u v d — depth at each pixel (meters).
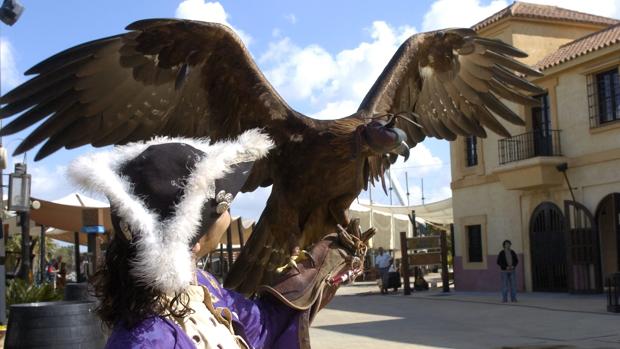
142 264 1.75
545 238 19.52
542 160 18.61
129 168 1.92
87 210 11.84
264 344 2.28
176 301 1.90
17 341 5.04
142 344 1.79
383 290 22.70
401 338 10.74
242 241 11.92
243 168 2.09
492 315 13.94
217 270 21.61
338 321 13.68
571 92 18.80
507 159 20.45
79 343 5.11
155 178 1.87
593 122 18.17
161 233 1.80
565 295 18.09
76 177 1.82
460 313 14.64
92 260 11.70
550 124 19.39
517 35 21.69
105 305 1.89
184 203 1.82
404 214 32.12
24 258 10.94
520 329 11.47
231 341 2.01
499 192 21.17
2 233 8.76
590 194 18.22
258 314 2.30
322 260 2.63
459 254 22.84
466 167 22.67
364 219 29.00
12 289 9.77
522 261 20.23
